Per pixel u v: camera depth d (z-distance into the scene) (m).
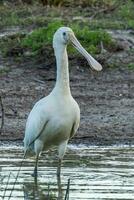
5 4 26.34
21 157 14.20
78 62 20.53
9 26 23.94
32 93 18.83
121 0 27.41
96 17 25.44
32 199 11.69
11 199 11.63
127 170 13.25
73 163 13.97
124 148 15.21
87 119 17.09
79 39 21.72
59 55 13.07
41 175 13.19
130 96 18.77
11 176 12.88
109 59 21.00
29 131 13.08
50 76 19.97
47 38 21.34
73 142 15.65
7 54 21.22
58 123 12.80
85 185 12.37
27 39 21.58
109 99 18.52
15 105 17.89
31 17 24.66
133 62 20.98
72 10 26.14
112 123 16.88
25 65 20.58
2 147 15.12
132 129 16.53
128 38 22.52
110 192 11.90
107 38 21.73
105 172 13.17
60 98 12.86
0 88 19.09
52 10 25.97
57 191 12.16
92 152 14.79
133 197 11.66
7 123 16.66
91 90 19.14
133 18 25.33
